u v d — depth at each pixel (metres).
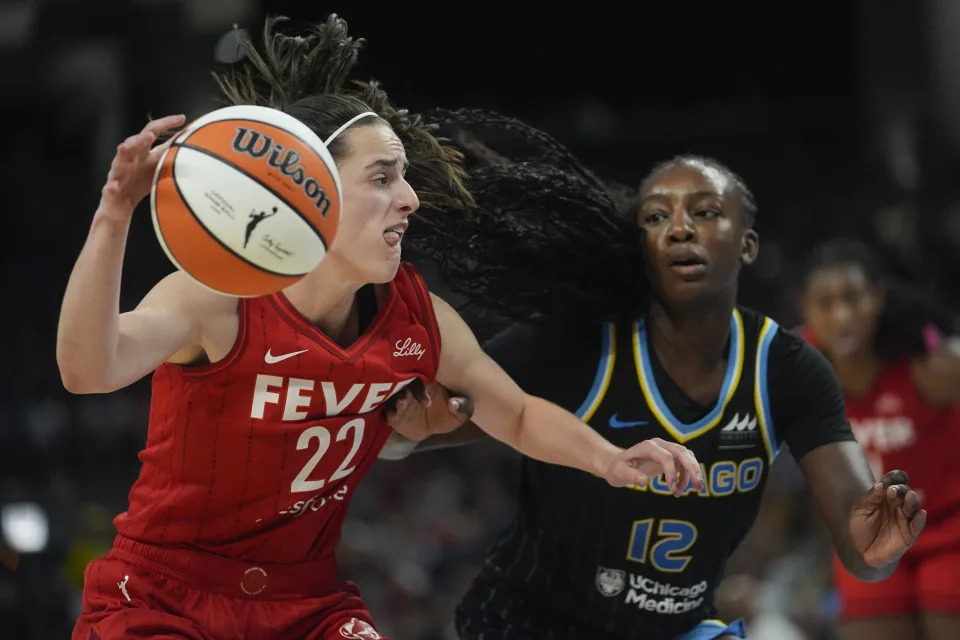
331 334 3.67
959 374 6.23
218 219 3.04
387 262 3.52
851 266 6.34
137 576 3.60
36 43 14.05
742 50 20.45
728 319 4.32
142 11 13.64
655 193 4.31
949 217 15.46
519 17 19.94
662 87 20.41
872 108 17.52
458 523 11.57
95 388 3.13
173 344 3.31
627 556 4.32
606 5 20.39
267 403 3.48
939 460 6.40
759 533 10.22
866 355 6.39
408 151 4.10
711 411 4.27
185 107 13.69
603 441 3.80
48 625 8.55
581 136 18.19
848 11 20.20
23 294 14.85
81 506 10.84
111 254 3.03
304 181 3.11
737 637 4.45
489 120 4.68
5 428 12.02
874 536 3.87
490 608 4.48
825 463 4.32
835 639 8.83
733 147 18.69
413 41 19.86
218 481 3.54
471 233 4.38
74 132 16.42
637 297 4.41
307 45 4.10
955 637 6.29
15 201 16.03
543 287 4.44
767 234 17.19
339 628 3.76
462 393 3.95
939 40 16.81
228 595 3.64
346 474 3.75
